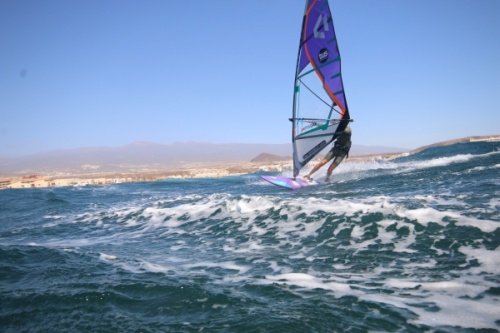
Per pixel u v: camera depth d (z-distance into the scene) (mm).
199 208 10781
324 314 3561
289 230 7727
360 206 8352
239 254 6469
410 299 3941
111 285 4621
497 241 5625
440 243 5863
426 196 9289
